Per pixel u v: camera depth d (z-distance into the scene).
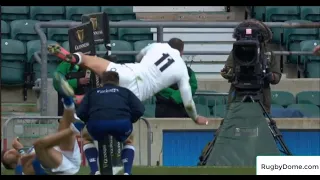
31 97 59.62
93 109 29.94
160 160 46.94
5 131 43.09
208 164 37.50
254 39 39.22
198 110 51.47
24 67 59.78
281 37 64.88
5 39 60.12
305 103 56.75
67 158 31.33
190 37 67.69
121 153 30.61
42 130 44.03
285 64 64.06
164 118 46.97
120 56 58.50
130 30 64.44
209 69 64.50
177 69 33.91
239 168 35.16
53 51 33.31
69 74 40.22
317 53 42.84
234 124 37.75
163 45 34.50
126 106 30.12
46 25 49.31
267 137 37.50
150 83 33.66
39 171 31.08
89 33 38.91
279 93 56.75
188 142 47.28
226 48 67.50
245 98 39.06
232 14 71.56
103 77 30.67
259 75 38.94
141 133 46.53
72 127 31.03
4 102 59.19
